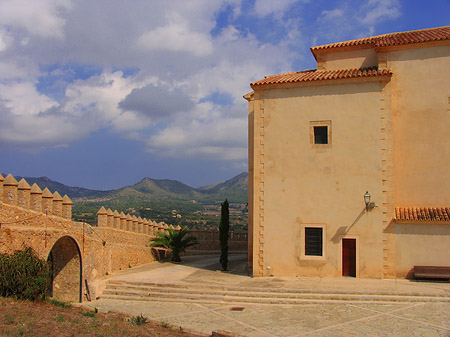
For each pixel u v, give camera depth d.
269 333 14.47
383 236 21.97
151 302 19.81
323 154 23.03
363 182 22.42
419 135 22.73
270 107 23.91
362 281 21.23
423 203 22.48
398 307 17.33
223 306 18.48
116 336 12.82
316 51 27.00
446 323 15.06
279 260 23.11
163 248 35.34
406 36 24.81
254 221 23.56
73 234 21.33
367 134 22.58
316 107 23.33
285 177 23.39
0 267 16.20
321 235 22.77
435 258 21.36
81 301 21.55
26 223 18.02
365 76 22.55
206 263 31.09
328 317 16.25
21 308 15.06
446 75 22.62
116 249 26.45
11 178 17.41
